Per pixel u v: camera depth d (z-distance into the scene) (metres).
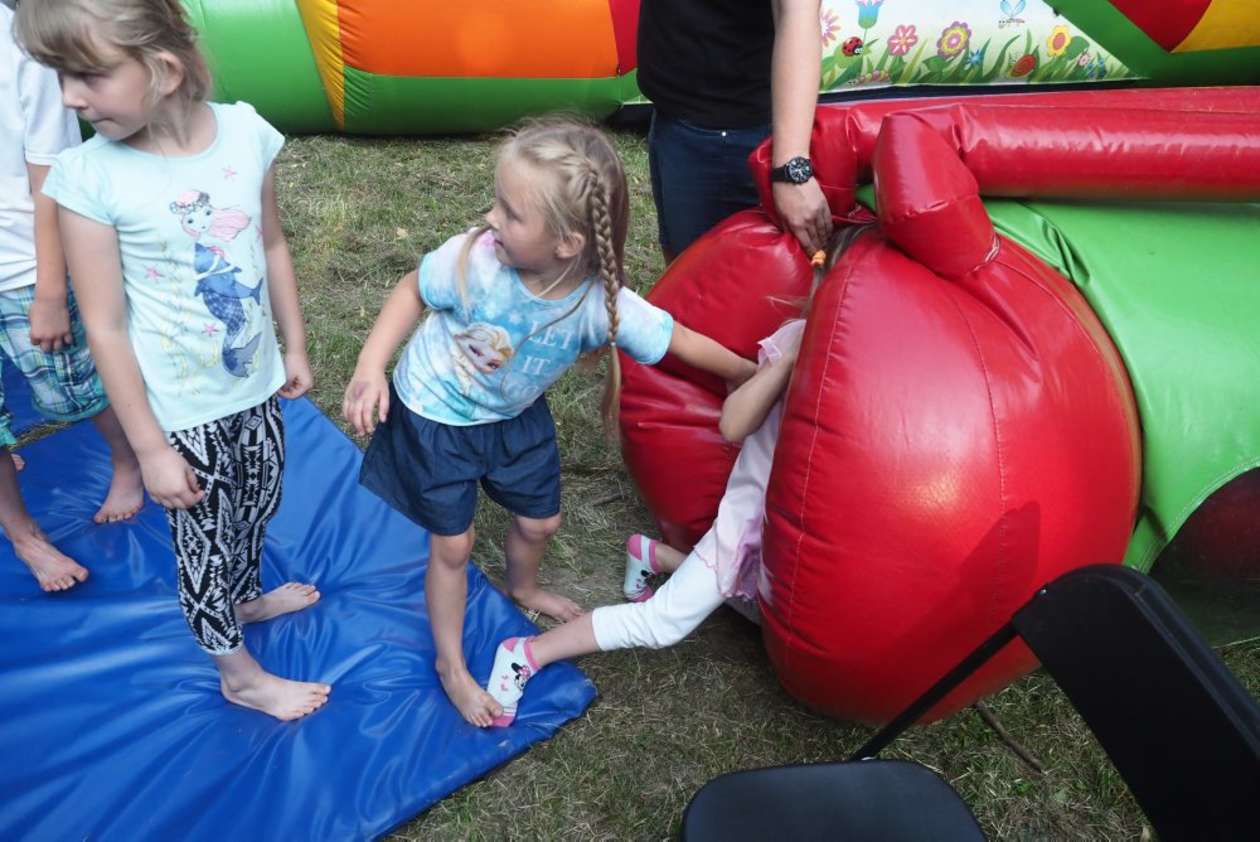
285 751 2.27
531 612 2.72
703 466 2.63
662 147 2.75
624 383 2.73
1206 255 2.25
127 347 1.84
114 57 1.59
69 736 2.27
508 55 4.82
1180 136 2.12
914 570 1.93
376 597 2.68
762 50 2.51
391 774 2.24
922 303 2.01
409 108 4.88
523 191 1.73
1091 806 2.40
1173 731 1.33
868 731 2.50
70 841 2.07
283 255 2.13
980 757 2.48
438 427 2.06
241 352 1.96
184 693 2.39
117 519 2.83
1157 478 2.15
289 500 2.94
